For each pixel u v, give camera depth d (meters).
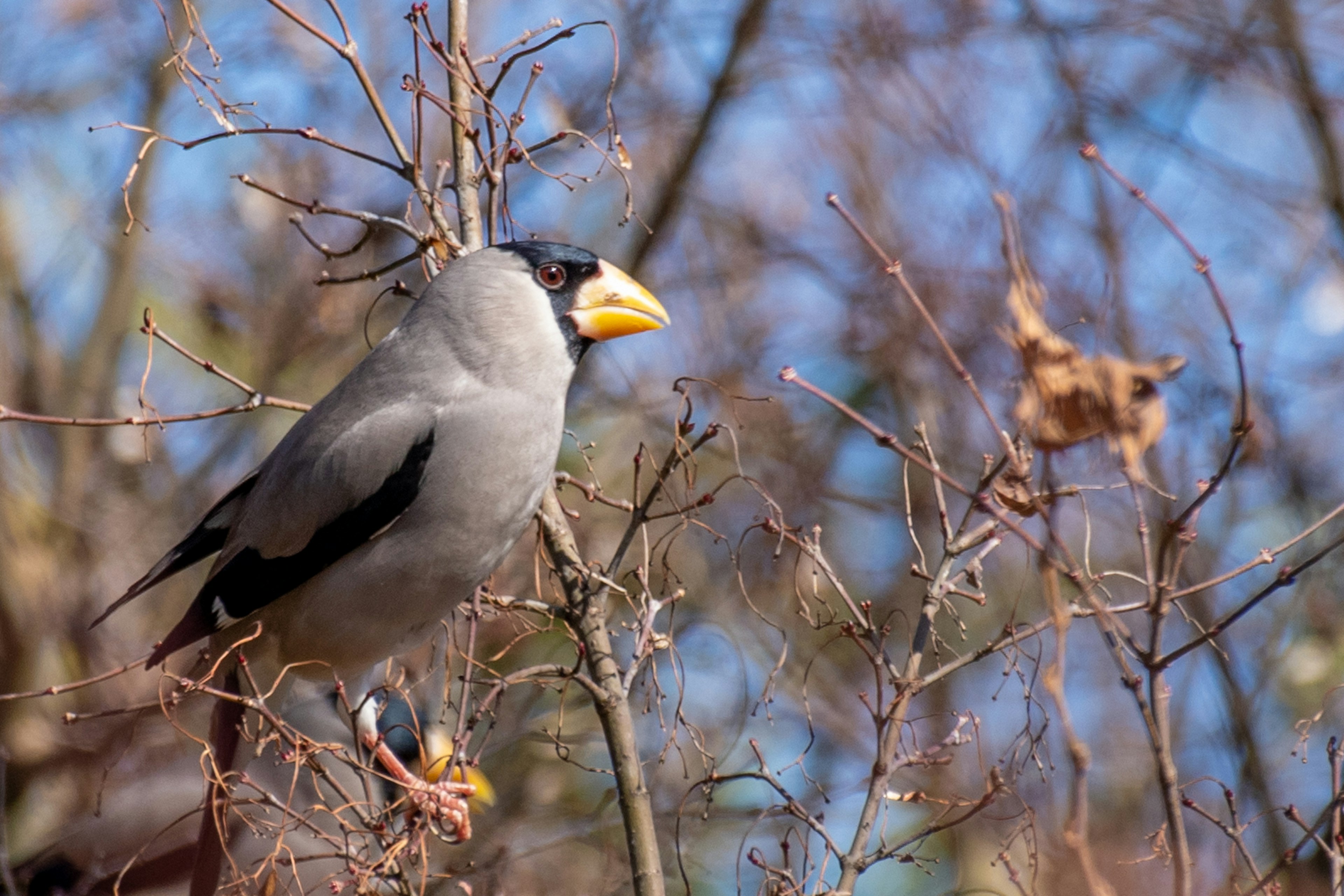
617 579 11.23
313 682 8.95
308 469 8.36
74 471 14.58
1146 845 9.59
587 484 9.77
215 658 8.79
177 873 10.34
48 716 13.34
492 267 8.49
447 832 8.45
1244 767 10.42
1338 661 11.91
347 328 14.47
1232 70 13.73
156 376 15.15
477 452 8.20
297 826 7.60
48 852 10.43
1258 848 10.52
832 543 14.40
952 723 12.39
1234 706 10.95
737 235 15.02
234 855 9.34
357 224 14.01
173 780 10.70
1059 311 11.16
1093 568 12.85
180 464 15.00
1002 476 6.93
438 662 10.05
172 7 15.22
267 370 14.59
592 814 9.52
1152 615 6.20
